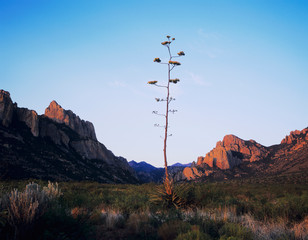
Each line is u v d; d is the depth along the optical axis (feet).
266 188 92.27
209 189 42.37
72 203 31.19
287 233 19.20
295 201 29.01
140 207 32.58
